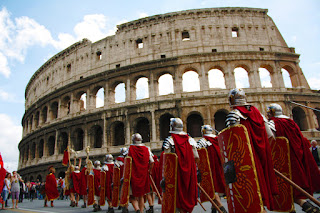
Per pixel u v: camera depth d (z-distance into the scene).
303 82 53.75
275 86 51.69
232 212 6.89
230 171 7.00
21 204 29.83
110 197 17.42
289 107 49.09
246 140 6.96
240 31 54.81
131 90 54.06
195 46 53.56
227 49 53.09
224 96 48.53
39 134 65.69
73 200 24.34
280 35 56.78
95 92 59.25
